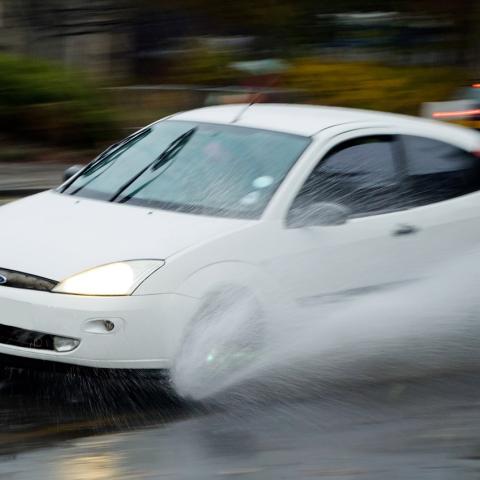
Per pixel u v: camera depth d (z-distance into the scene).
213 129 21.27
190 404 17.36
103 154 22.34
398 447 13.94
